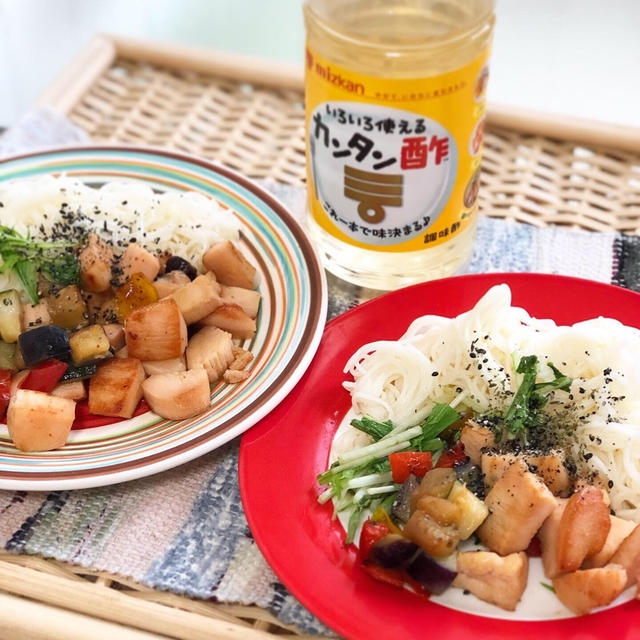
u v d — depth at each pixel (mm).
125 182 801
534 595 582
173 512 646
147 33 1435
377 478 631
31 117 877
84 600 608
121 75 939
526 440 634
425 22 709
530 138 865
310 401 669
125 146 816
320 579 587
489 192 827
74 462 637
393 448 642
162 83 931
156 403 665
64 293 715
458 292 717
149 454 633
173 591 611
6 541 634
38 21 1458
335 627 566
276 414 659
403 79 641
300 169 851
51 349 671
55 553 628
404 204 689
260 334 710
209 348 685
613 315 701
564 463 622
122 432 665
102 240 749
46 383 675
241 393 665
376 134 663
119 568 620
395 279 749
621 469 637
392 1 717
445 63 660
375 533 593
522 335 683
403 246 711
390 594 582
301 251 732
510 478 589
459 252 748
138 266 730
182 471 664
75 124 895
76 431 667
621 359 663
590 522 570
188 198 781
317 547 603
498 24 1407
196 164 802
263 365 682
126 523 641
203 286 700
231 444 676
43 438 647
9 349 695
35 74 1396
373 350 690
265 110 900
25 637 600
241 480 624
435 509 590
